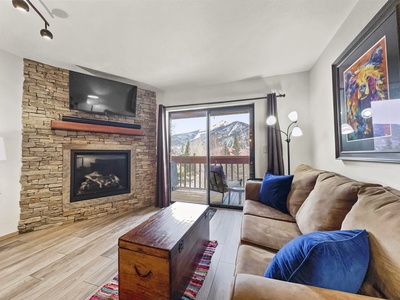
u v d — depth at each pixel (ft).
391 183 4.23
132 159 11.30
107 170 10.57
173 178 13.48
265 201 7.04
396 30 3.89
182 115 13.01
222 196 12.15
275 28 6.45
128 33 6.63
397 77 3.90
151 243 4.04
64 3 5.23
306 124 9.76
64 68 9.22
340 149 6.33
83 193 9.71
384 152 4.27
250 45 7.46
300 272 2.29
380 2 4.47
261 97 10.44
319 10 5.65
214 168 12.26
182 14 5.73
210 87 11.54
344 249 2.35
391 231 2.41
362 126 5.07
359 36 5.02
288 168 9.37
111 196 10.45
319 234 2.65
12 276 5.23
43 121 8.58
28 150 8.19
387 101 4.17
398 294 2.11
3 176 7.59
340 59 6.08
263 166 10.43
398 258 2.16
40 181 8.45
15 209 7.86
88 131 9.64
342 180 4.63
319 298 1.97
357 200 3.63
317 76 8.56
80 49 7.61
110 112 10.38
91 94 9.77
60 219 8.89
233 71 9.77
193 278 5.15
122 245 4.17
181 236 4.37
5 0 5.13
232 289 2.16
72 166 9.34
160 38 6.95
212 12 5.67
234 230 8.28
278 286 2.15
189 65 9.08
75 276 5.23
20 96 8.03
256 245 4.35
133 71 9.71
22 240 7.33
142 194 11.76
